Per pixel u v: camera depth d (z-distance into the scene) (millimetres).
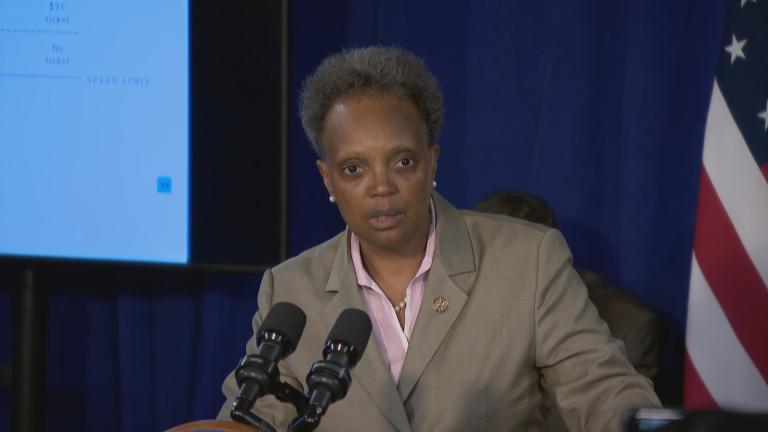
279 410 3895
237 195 7285
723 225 6227
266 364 2805
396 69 3508
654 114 6988
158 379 8023
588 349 3736
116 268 7992
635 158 7055
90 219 7422
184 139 7312
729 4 6371
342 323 2902
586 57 7227
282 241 7234
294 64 7867
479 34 7535
